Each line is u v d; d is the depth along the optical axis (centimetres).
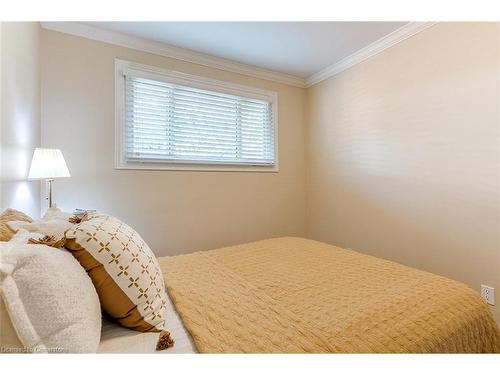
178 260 156
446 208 194
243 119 291
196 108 263
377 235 247
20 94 145
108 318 91
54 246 78
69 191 208
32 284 59
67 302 64
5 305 56
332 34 226
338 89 288
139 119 236
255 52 257
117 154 225
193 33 223
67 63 206
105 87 220
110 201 223
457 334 91
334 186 295
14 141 135
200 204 265
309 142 329
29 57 164
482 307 104
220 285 119
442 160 196
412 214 217
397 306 96
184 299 104
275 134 309
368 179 255
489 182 171
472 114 178
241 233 289
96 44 217
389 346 79
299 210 329
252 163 295
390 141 234
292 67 291
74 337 62
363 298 104
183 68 254
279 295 109
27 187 161
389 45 232
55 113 203
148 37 229
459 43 184
